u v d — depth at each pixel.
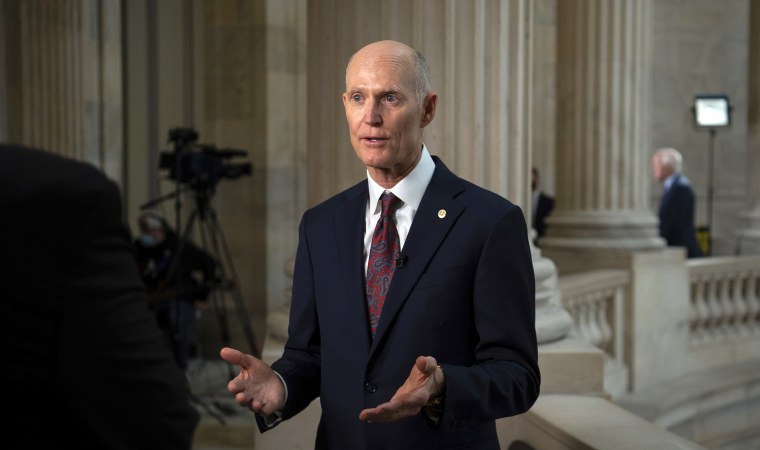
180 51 13.18
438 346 3.37
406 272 3.42
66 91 11.09
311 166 6.36
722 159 22.77
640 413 10.85
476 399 3.08
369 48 3.45
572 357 5.99
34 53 10.88
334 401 3.49
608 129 11.86
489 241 3.39
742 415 12.98
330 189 6.27
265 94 12.68
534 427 5.60
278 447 5.79
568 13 11.98
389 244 3.54
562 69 12.09
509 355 3.33
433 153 5.98
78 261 2.21
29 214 2.17
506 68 6.11
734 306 14.22
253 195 12.84
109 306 2.23
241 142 12.85
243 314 11.04
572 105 11.98
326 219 3.74
